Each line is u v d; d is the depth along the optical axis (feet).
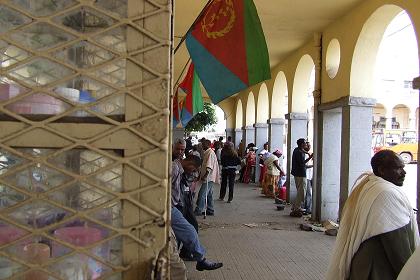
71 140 4.36
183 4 24.97
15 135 4.34
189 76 22.26
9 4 4.46
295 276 18.34
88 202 4.48
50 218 4.46
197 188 31.76
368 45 24.75
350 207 10.14
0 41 4.54
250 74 10.52
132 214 4.42
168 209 4.49
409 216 9.48
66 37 4.52
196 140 118.73
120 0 4.49
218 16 10.99
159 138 4.42
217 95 10.80
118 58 4.41
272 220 30.40
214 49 10.91
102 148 4.39
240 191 46.37
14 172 4.37
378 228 9.22
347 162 25.54
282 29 30.17
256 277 18.10
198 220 29.99
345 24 26.40
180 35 31.48
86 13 4.51
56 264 4.49
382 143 98.73
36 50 4.44
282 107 46.29
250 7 10.49
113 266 4.43
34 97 4.42
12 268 4.49
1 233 4.43
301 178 31.60
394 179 9.96
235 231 26.73
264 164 42.55
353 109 25.32
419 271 7.66
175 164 17.95
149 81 4.42
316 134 30.89
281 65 41.96
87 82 4.50
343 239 10.13
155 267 4.29
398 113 130.82
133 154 4.40
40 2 4.54
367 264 9.35
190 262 19.88
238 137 74.02
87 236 4.46
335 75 28.07
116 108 4.46
